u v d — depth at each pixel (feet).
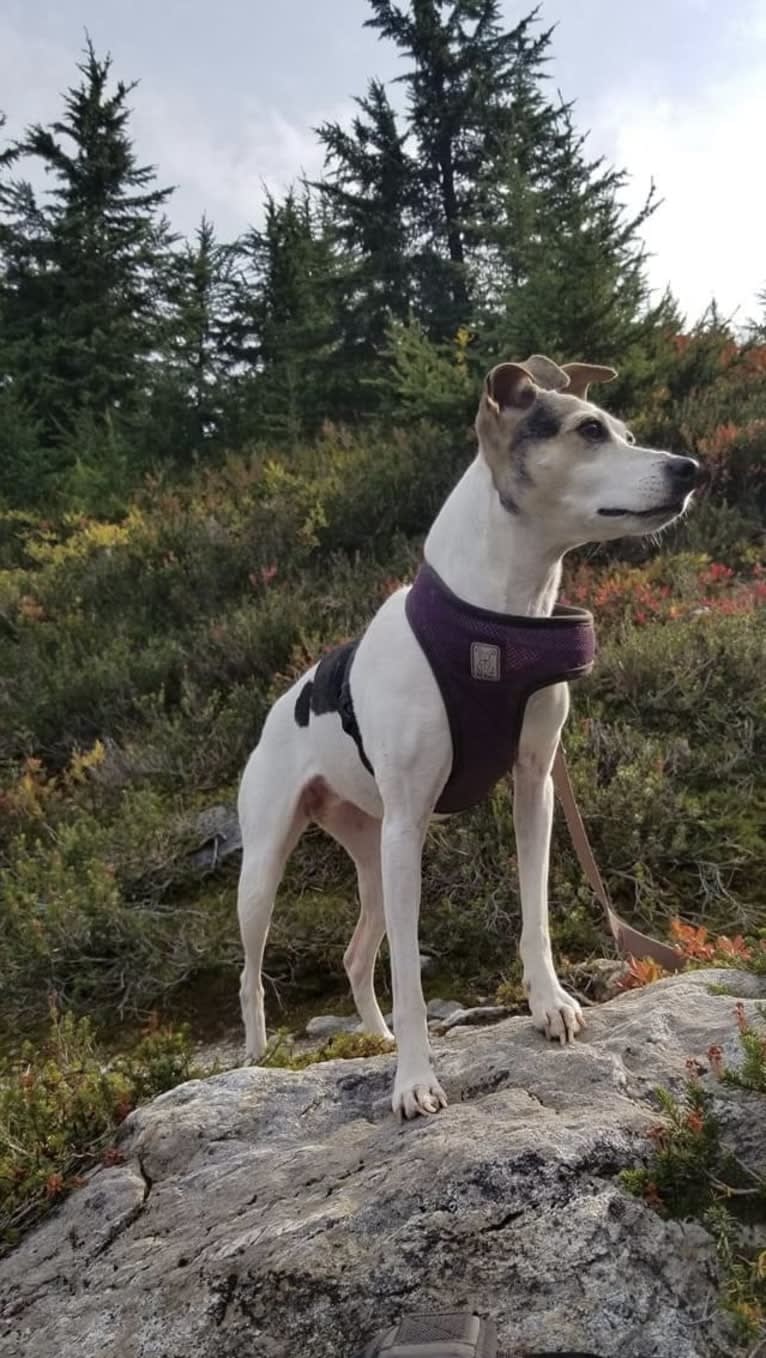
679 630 20.35
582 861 11.95
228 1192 8.50
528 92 65.92
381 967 15.17
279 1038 11.96
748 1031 7.67
